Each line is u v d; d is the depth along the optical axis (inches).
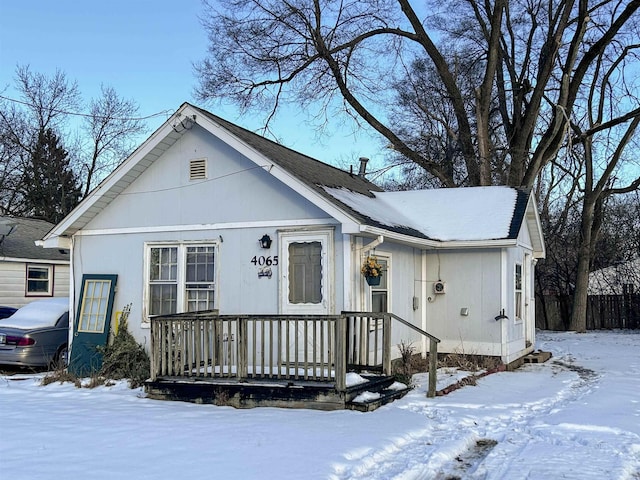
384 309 499.2
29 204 1502.2
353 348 433.1
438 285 568.1
